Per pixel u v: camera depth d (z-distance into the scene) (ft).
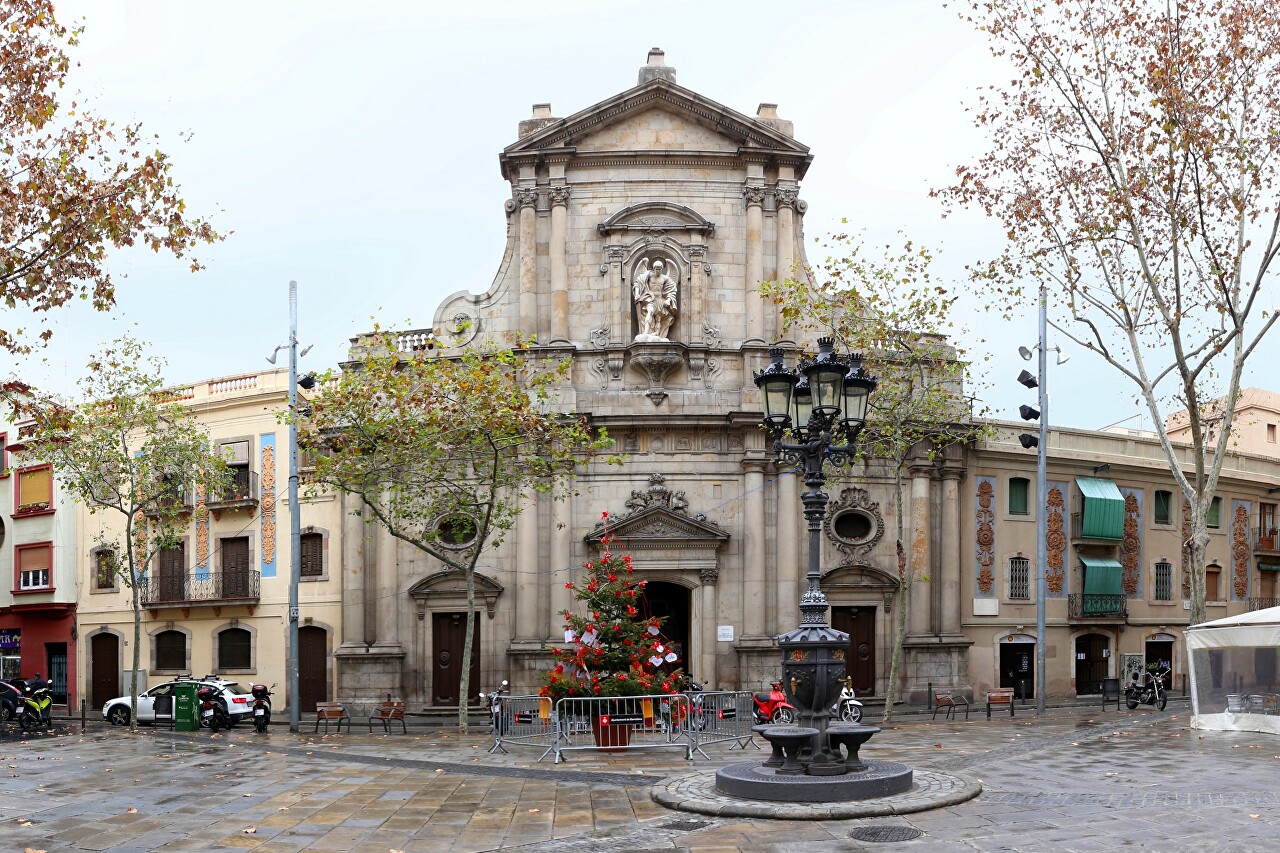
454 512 118.83
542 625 129.18
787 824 50.80
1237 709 85.15
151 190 69.67
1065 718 106.42
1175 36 93.50
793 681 57.93
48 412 87.51
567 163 134.21
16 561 163.53
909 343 118.01
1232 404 98.84
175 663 147.13
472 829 52.75
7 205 69.62
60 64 69.31
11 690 125.29
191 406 145.38
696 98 133.39
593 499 130.62
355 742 96.58
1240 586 164.66
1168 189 94.53
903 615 109.40
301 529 138.92
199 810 58.75
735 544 130.21
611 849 47.39
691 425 130.11
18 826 54.90
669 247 133.59
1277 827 46.60
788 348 131.64
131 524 133.18
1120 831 46.91
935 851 44.83
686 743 75.61
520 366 115.96
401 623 132.16
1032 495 143.54
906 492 134.62
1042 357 124.36
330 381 114.01
